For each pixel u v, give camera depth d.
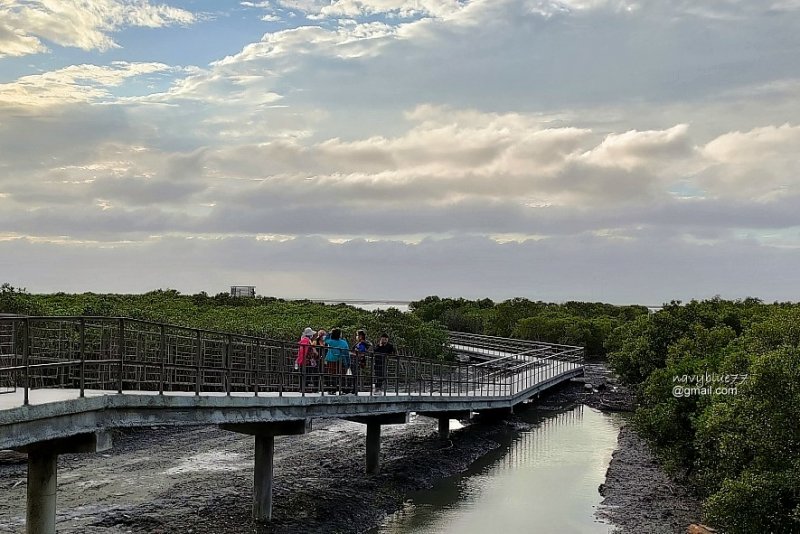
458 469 35.09
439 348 66.94
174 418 18.94
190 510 24.30
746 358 23.39
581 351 74.50
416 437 40.53
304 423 24.38
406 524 26.11
